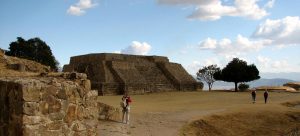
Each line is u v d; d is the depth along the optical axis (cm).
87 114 1145
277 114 3669
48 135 1002
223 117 3400
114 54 7381
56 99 1032
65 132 1058
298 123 3491
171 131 2567
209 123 3117
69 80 1121
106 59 7131
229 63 8662
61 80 1089
